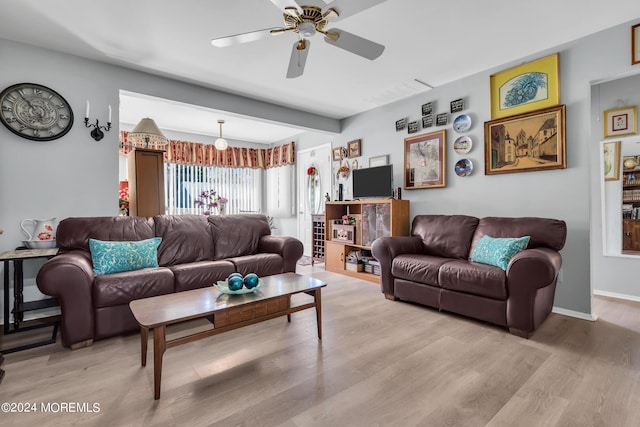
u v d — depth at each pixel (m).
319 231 5.43
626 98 3.31
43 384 1.67
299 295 3.42
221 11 2.26
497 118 3.22
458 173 3.58
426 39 2.70
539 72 2.94
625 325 2.51
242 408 1.47
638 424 1.34
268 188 6.91
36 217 2.75
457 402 1.51
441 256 3.26
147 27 2.47
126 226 2.85
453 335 2.29
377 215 4.23
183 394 1.58
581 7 2.25
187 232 3.14
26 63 2.71
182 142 5.81
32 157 2.74
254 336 2.29
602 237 3.45
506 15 2.35
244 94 3.98
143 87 3.27
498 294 2.35
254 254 3.50
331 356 1.97
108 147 3.08
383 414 1.42
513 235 2.79
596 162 3.49
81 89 2.95
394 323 2.54
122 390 1.62
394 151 4.32
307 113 4.74
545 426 1.34
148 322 1.52
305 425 1.35
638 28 2.41
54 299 2.44
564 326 2.48
